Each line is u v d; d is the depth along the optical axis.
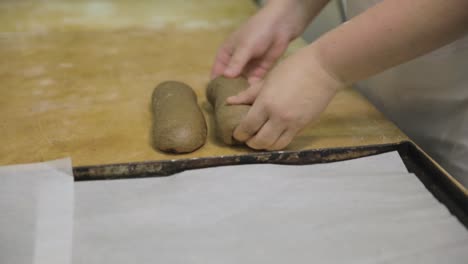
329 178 0.97
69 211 0.90
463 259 0.85
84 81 1.26
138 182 0.96
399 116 1.23
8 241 0.87
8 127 1.09
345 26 0.93
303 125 0.97
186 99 1.08
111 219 0.90
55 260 0.85
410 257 0.85
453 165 1.13
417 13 0.87
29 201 0.92
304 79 0.94
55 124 1.10
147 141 1.05
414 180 0.96
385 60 0.92
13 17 1.60
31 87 1.23
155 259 0.86
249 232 0.89
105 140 1.05
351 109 1.15
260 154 0.99
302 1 1.20
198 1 1.82
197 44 1.46
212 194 0.94
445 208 0.92
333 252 0.86
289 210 0.92
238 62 1.15
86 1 1.78
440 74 1.12
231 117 1.00
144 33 1.51
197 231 0.89
